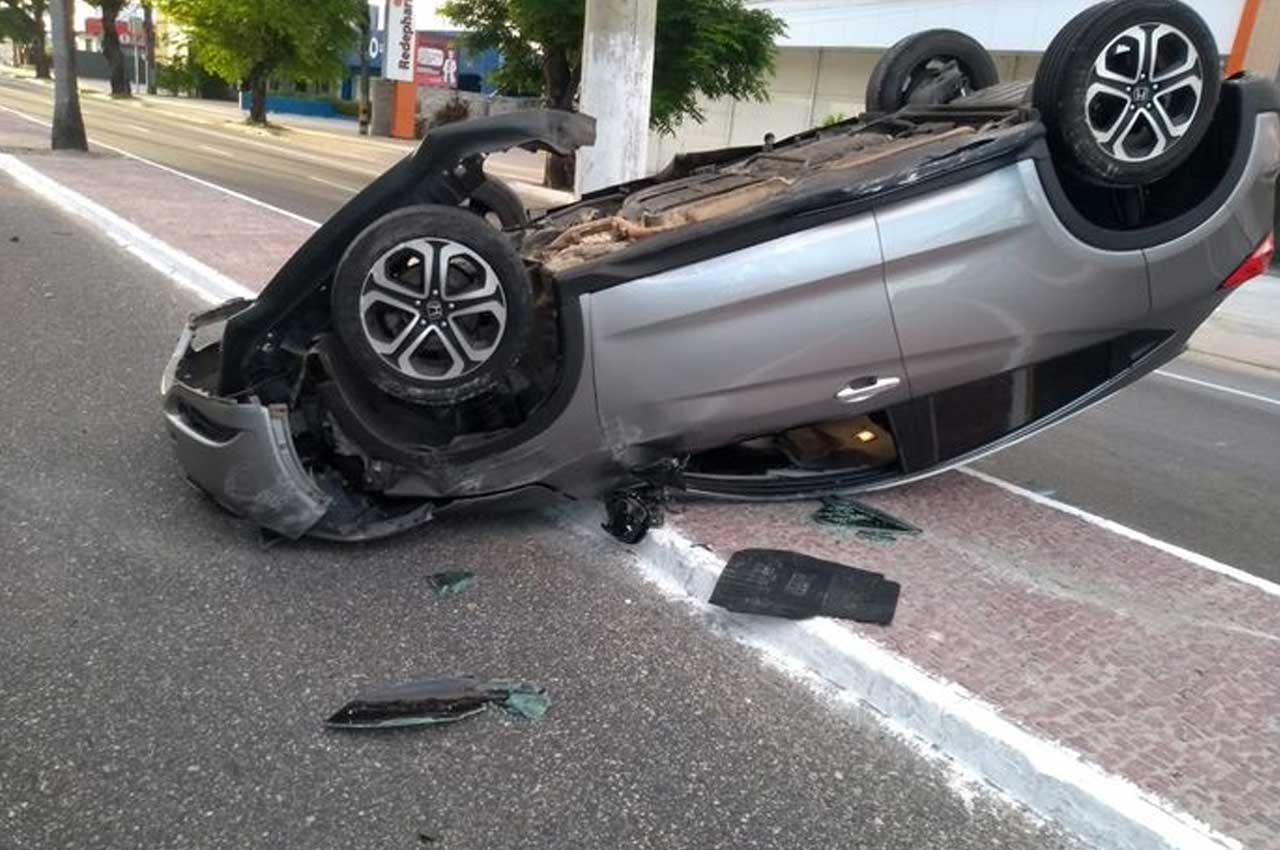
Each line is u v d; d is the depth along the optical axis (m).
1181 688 3.26
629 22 9.30
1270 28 16.81
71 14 16.95
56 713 2.91
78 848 2.45
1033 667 3.31
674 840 2.63
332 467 4.01
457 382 3.75
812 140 5.39
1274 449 7.14
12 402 5.32
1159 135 4.01
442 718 3.01
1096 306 4.21
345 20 36.84
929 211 3.92
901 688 3.16
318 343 3.81
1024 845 2.70
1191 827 2.63
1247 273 4.53
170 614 3.46
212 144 25.62
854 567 3.92
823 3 28.06
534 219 5.36
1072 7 21.59
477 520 4.31
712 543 4.04
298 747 2.87
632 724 3.07
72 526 4.01
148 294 8.00
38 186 12.96
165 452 4.80
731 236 3.83
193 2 34.56
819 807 2.79
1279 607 3.89
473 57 24.36
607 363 3.83
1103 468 6.25
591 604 3.73
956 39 5.68
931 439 4.41
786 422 4.15
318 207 14.95
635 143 9.62
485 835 2.60
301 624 3.46
